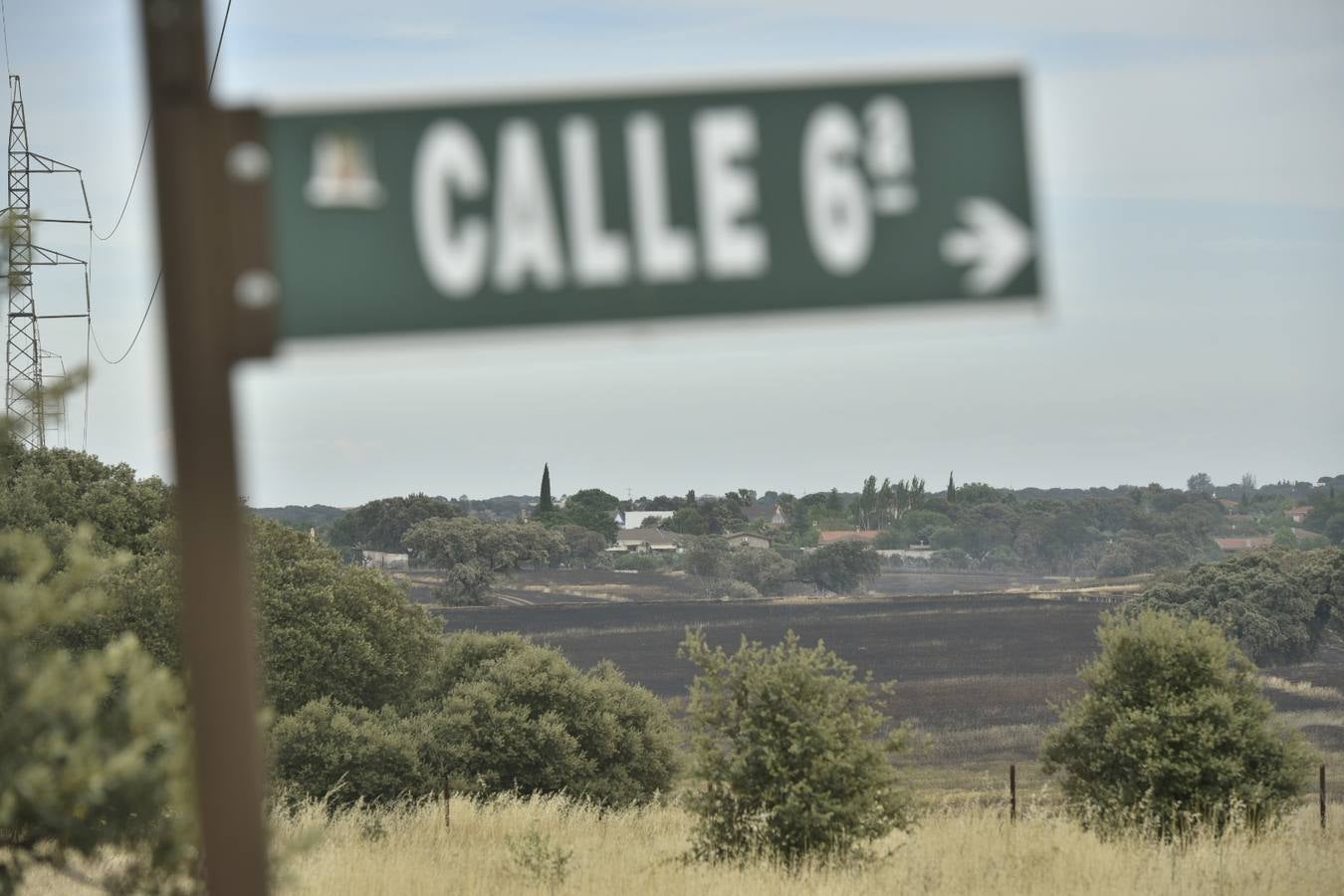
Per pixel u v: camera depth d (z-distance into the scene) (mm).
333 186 5066
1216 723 50312
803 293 5211
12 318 111062
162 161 4988
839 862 40469
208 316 4992
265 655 72250
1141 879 37375
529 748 70562
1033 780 108188
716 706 44750
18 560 14477
